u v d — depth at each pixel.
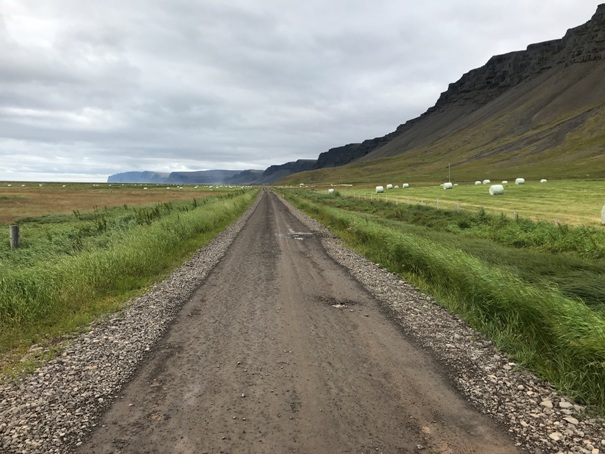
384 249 15.16
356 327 7.53
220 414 4.53
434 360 6.02
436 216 29.23
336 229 24.86
